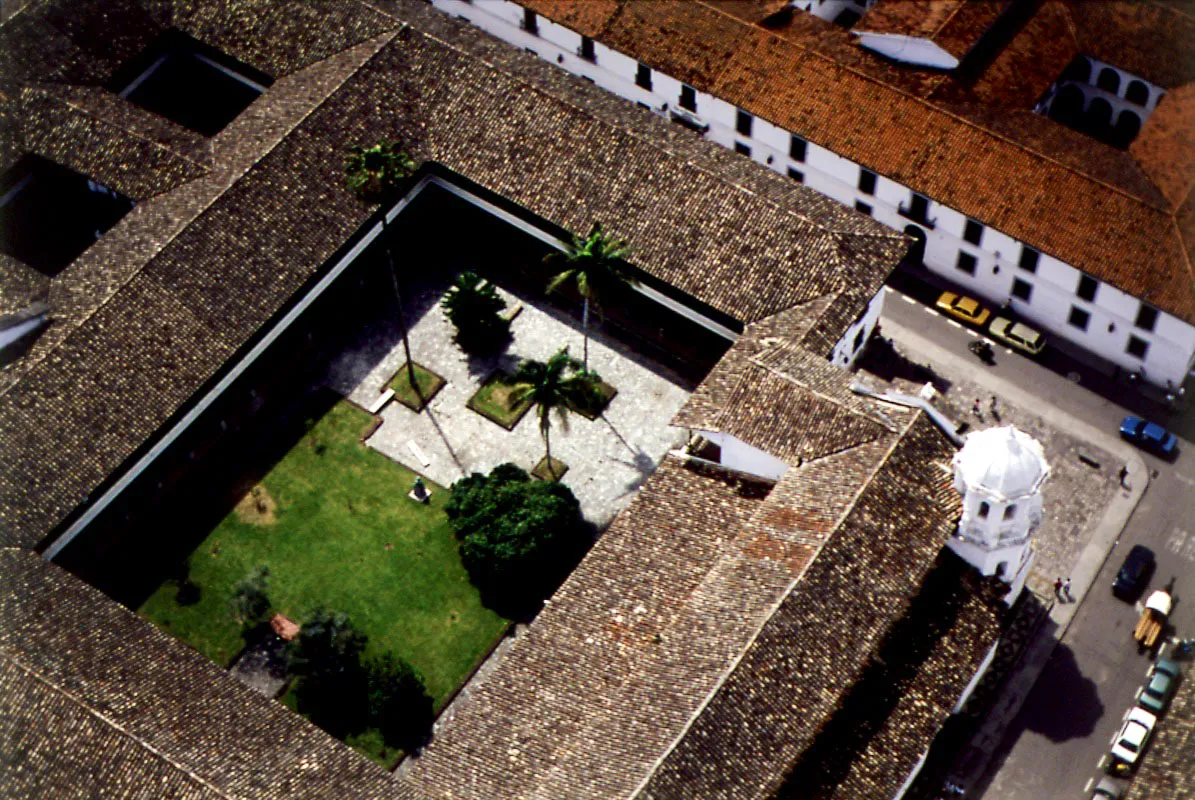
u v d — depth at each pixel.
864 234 106.56
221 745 84.75
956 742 96.19
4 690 86.50
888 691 88.50
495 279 117.75
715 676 84.19
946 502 91.31
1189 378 112.56
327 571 103.06
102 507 99.81
